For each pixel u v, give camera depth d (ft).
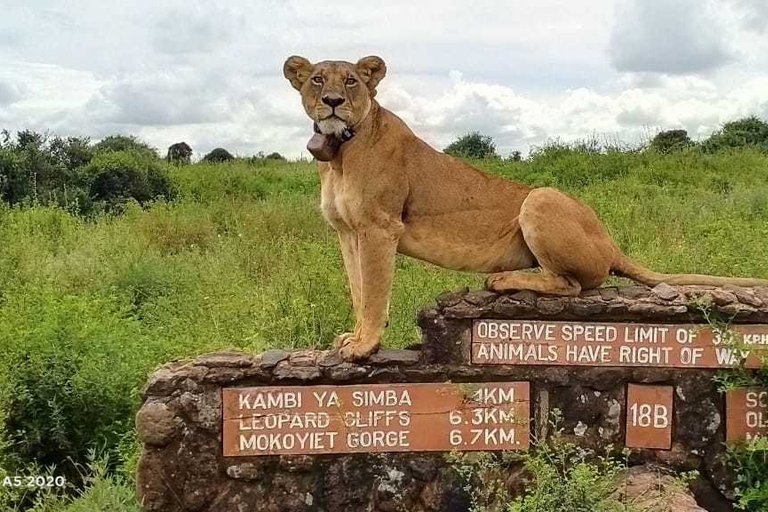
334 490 14.94
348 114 14.40
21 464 18.95
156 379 14.69
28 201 49.29
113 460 19.22
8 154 53.42
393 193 14.88
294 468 14.87
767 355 14.74
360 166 14.71
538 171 62.80
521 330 14.94
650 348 14.96
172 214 46.39
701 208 40.37
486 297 14.93
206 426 14.73
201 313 25.79
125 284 30.71
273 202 54.29
